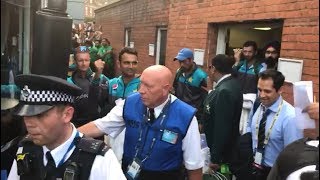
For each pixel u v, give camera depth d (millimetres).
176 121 2377
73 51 3613
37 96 1508
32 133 1540
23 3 2420
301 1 4031
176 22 7191
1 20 2078
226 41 6062
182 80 5184
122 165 2531
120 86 3701
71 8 7316
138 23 10211
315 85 3779
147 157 2395
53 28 2459
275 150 2977
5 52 2148
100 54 10945
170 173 2420
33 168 1589
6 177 1981
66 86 1533
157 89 2322
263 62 4766
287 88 4215
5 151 1990
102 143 1627
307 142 1737
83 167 1554
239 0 5191
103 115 3645
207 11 6039
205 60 6090
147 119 2412
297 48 4102
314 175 1511
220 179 3465
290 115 2869
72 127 1643
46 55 2463
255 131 3117
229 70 3799
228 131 3562
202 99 5082
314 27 3854
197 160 2432
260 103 3146
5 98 2045
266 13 4633
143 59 9656
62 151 1573
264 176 3057
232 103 3582
